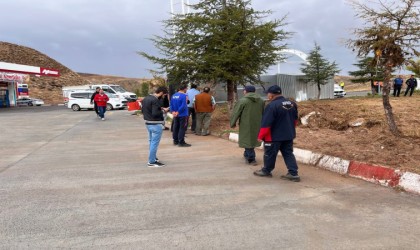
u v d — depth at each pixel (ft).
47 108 130.31
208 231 13.69
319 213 15.55
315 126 39.09
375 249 12.19
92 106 108.68
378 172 20.22
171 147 33.68
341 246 12.39
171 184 20.35
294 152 27.02
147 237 13.19
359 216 15.16
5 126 56.70
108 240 12.95
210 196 18.04
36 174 23.04
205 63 45.32
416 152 23.73
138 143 37.06
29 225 14.34
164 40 47.60
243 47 43.32
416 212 15.53
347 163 22.29
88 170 24.17
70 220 14.87
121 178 21.83
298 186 19.74
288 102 20.88
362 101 52.65
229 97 49.44
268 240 12.87
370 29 26.02
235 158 27.91
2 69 128.98
